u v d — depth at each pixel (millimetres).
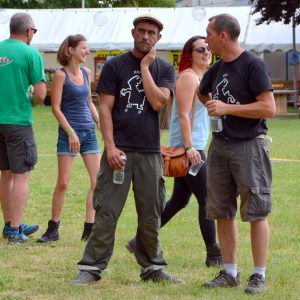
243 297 11352
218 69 11945
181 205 14250
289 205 20438
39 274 13141
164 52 72500
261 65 11445
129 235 16484
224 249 12102
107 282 12414
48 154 33781
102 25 70750
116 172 11828
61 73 16016
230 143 11656
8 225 16281
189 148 13078
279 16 66438
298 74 81625
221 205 11906
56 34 71125
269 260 13992
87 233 16094
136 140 11922
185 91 13094
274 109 11453
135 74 11898
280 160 31125
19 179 15836
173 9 72188
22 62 15656
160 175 12102
